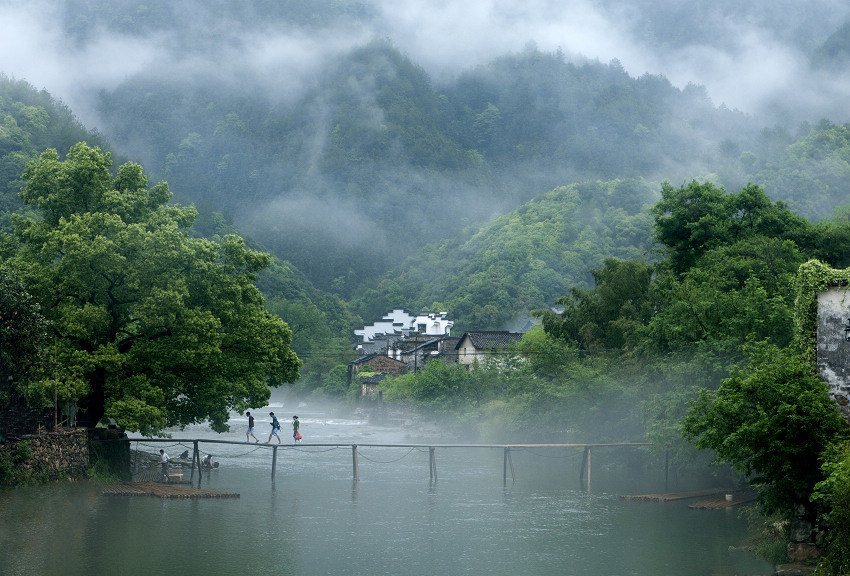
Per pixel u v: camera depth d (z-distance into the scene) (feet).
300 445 157.69
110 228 137.08
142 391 132.77
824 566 72.18
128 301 139.23
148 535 102.83
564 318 222.69
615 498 137.90
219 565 89.35
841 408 76.95
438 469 179.01
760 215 182.19
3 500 115.44
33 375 123.13
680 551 97.19
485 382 268.82
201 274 144.46
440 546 100.37
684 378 129.59
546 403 195.00
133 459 170.91
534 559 93.76
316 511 123.44
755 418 77.46
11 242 151.33
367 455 207.31
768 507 83.61
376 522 115.55
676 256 190.39
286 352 160.97
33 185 147.23
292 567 89.30
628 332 187.62
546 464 187.83
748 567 87.92
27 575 82.89
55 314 134.72
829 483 68.23
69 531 102.94
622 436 178.70
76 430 134.10
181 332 136.46
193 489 137.28
